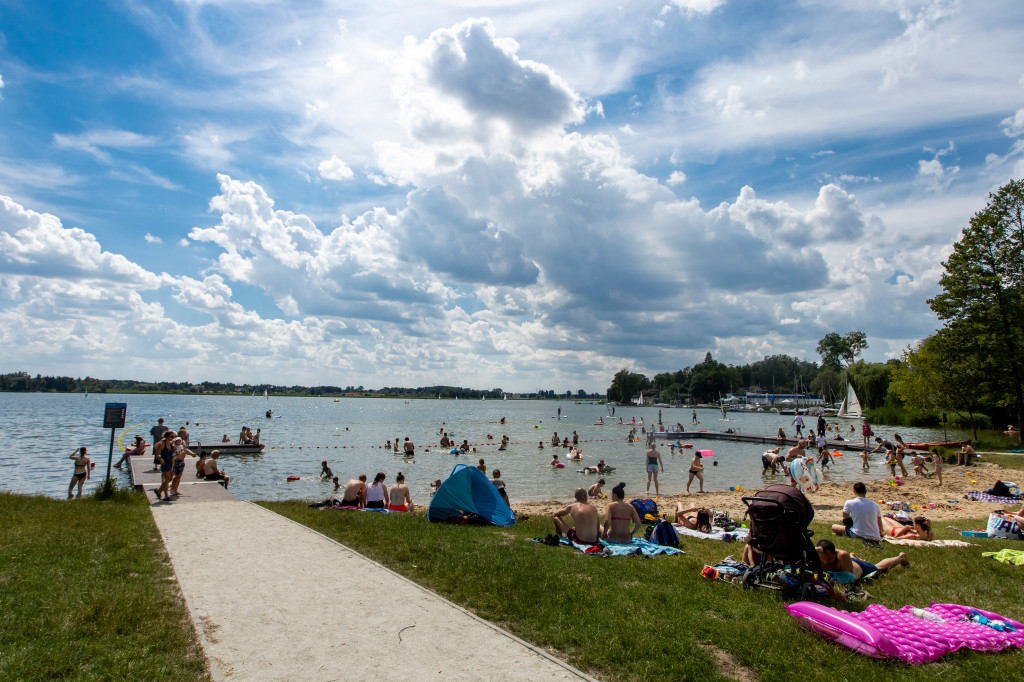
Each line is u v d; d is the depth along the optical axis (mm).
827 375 138000
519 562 8484
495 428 69562
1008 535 11250
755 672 5074
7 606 5961
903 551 9586
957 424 55250
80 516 11039
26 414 79438
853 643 5344
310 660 5172
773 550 7098
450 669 5031
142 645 5336
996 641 5477
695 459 23438
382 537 10148
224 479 18938
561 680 4852
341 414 108438
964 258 36156
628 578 7762
